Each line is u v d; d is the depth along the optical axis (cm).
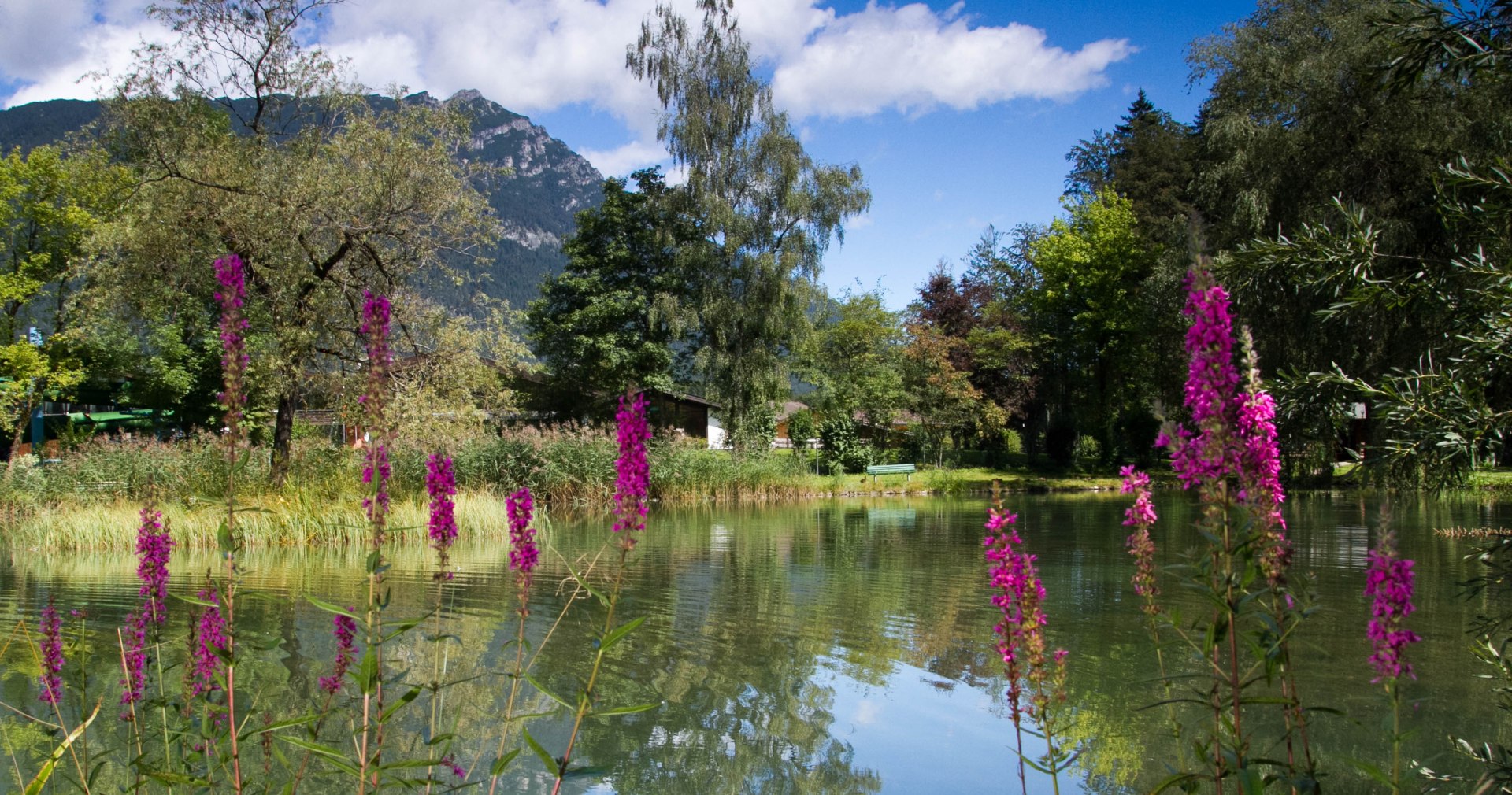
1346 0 2048
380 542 352
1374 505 2014
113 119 1891
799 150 3456
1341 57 1891
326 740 602
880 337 4522
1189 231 292
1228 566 285
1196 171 3859
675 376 4181
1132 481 434
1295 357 1585
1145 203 4066
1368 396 383
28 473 2066
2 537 1775
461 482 2442
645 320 4138
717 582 1241
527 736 339
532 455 2477
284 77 1895
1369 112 1853
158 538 463
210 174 1806
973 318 5031
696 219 3534
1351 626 899
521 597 381
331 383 1958
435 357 2012
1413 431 366
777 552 1570
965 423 4381
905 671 791
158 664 510
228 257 353
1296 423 407
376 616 352
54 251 3378
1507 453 355
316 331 1920
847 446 3816
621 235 4206
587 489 2512
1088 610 1007
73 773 541
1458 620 916
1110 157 4750
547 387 4250
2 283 3159
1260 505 284
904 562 1441
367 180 1917
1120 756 591
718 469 3002
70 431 3141
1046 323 4522
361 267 2009
